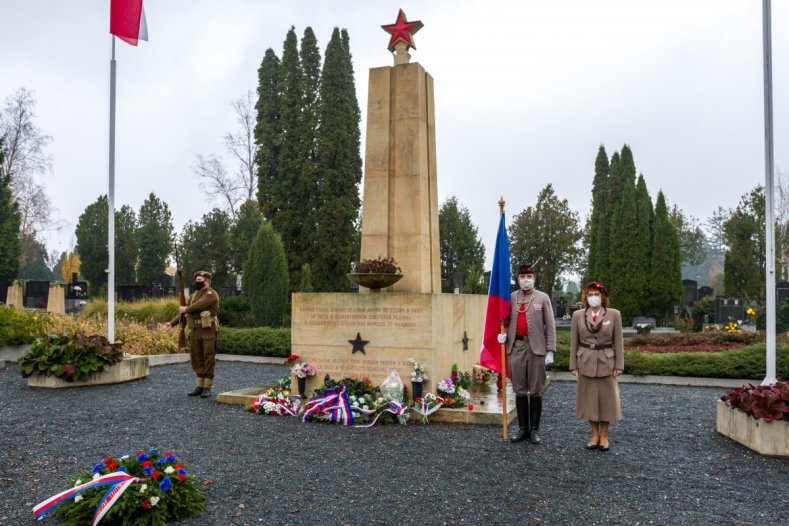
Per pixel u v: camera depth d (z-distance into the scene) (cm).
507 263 735
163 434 722
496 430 754
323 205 2973
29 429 748
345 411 780
